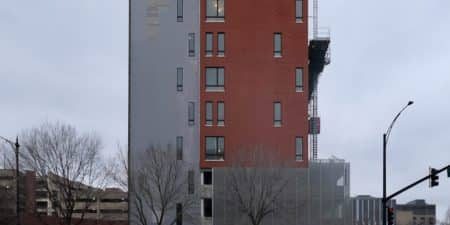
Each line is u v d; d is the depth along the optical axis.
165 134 61.34
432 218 150.50
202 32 62.62
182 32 62.62
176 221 58.75
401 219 152.50
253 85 62.00
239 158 58.72
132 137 61.09
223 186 59.75
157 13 62.69
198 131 61.47
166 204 56.34
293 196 59.75
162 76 62.09
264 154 59.12
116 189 96.50
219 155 61.16
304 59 62.19
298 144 61.03
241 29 62.66
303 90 61.88
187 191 60.03
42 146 53.09
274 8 62.84
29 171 55.81
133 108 61.56
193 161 60.97
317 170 60.53
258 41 62.47
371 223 88.00
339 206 60.09
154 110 61.62
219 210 59.41
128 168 58.41
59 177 54.16
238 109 61.72
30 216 64.06
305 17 62.69
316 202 60.00
